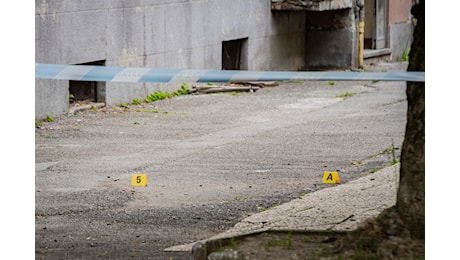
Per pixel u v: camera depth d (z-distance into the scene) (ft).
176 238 45.50
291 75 40.91
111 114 95.30
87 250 42.83
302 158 70.23
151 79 43.09
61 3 90.48
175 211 52.08
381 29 163.73
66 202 54.39
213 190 58.13
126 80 42.83
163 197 56.08
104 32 98.37
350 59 148.46
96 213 51.57
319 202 52.21
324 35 149.07
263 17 134.92
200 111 99.40
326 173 61.36
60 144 76.69
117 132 83.87
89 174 63.46
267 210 51.11
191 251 40.47
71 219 49.96
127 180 61.36
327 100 110.32
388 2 165.27
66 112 92.53
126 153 72.54
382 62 163.22
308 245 37.45
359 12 150.20
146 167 66.28
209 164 67.56
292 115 96.94
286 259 35.45
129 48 103.24
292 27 144.05
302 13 147.54
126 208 52.95
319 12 148.77
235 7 126.52
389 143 77.46
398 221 35.91
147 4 106.11
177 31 112.68
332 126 87.97
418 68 36.83
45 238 45.32
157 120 92.17
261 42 134.82
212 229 47.52
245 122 91.56
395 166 63.21
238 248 36.99
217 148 75.05
